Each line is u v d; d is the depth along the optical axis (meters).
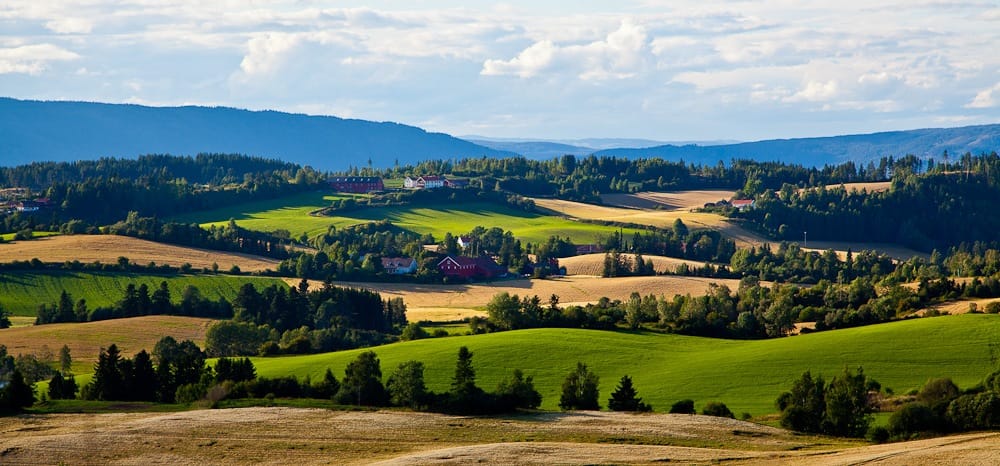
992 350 140.88
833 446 95.38
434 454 87.81
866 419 106.19
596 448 91.06
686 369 142.00
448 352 151.62
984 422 98.69
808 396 108.38
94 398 127.38
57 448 93.19
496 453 88.19
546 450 89.81
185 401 124.12
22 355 162.88
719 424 107.06
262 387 125.50
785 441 98.38
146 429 101.50
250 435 98.81
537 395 119.69
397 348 157.50
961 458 79.25
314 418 108.25
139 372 129.00
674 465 82.81
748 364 142.75
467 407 113.50
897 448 88.06
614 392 120.69
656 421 108.44
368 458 88.88
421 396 117.62
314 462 87.44
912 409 101.06
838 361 140.88
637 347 158.12
